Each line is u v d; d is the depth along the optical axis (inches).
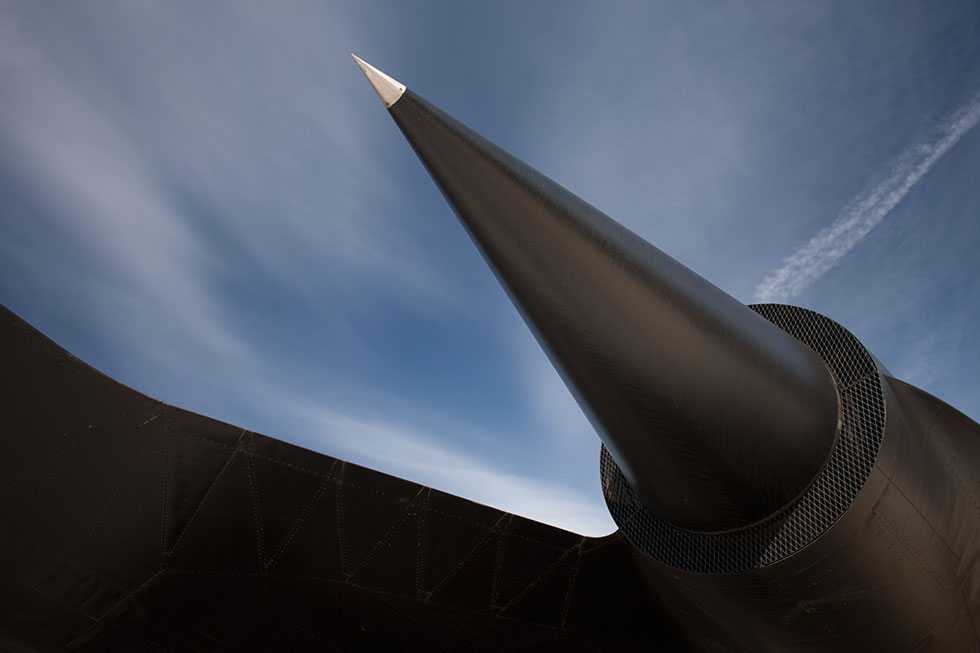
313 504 305.4
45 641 263.6
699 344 200.1
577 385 216.7
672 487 232.1
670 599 284.0
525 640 353.7
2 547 243.4
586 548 357.7
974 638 274.4
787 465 222.4
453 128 194.7
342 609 313.6
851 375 245.0
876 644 246.8
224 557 286.2
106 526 261.4
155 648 280.2
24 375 240.8
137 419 267.0
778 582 227.5
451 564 333.7
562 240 189.5
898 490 230.2
